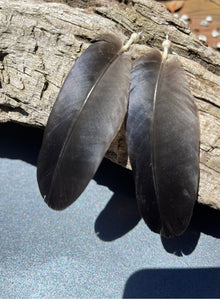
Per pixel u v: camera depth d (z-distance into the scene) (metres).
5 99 0.16
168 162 0.12
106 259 0.15
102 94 0.13
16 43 0.15
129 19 0.16
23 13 0.15
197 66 0.15
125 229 0.16
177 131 0.12
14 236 0.16
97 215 0.16
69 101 0.13
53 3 0.16
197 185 0.12
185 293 0.14
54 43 0.15
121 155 0.15
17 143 0.19
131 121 0.13
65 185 0.12
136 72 0.13
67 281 0.14
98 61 0.13
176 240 0.15
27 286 0.14
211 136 0.14
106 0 0.17
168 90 0.13
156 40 0.16
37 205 0.16
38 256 0.15
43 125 0.16
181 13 0.24
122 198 0.16
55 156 0.12
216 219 0.16
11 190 0.17
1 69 0.16
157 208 0.12
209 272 0.14
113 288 0.14
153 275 0.14
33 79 0.15
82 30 0.15
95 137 0.12
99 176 0.17
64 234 0.16
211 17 0.23
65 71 0.15
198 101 0.14
